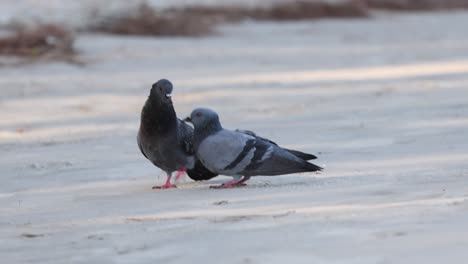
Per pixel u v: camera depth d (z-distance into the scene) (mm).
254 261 8039
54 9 40625
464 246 8031
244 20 48188
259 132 17891
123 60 32188
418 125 17859
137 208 11328
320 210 10195
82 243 9461
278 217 9906
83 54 33250
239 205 10977
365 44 39875
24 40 32812
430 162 13781
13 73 28812
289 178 12867
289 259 8023
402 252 7973
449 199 10320
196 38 40188
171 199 11758
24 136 18562
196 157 12789
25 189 13273
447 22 53719
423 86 24906
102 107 22641
